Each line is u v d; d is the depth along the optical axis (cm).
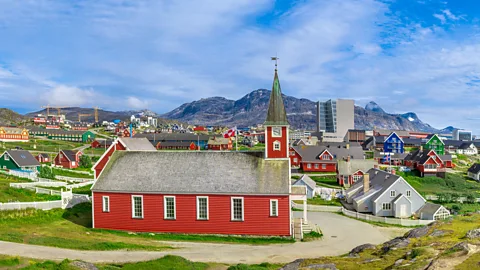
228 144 19712
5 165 9831
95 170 5675
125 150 5469
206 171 4888
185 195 4700
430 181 11031
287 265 2933
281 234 4559
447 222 3831
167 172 4947
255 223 4581
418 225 6050
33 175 8862
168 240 4372
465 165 15188
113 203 4853
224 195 4622
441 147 15425
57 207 5344
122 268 2922
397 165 13575
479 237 2912
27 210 4816
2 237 3638
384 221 6241
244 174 4788
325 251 4153
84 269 2716
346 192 8369
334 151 12656
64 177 9094
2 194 5550
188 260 3309
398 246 3180
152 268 2925
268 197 4562
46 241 3644
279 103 5006
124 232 4719
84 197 5825
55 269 2647
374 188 7388
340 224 5988
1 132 19388
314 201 8231
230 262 3522
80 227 4734
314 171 12394
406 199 6675
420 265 2319
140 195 4778
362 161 10562
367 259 2914
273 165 4834
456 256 2342
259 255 3838
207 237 4547
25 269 2638
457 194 8669
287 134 4922
